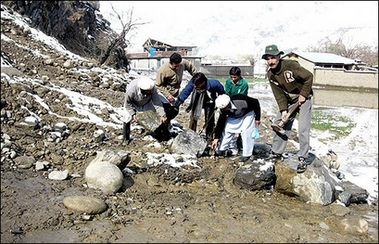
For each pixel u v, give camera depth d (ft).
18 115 21.94
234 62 188.44
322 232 16.12
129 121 22.97
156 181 19.71
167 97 24.25
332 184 20.16
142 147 22.97
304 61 137.39
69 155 20.49
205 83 22.39
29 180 17.56
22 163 18.61
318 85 121.60
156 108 23.62
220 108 20.88
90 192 17.25
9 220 14.43
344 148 37.81
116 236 14.26
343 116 59.57
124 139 23.21
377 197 22.25
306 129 19.88
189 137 22.77
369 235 16.28
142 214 16.29
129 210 16.46
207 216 16.72
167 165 20.51
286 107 20.40
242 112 21.65
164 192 18.97
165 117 23.56
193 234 14.98
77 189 17.39
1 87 23.54
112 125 25.23
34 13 57.98
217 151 22.99
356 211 19.44
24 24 46.42
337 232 16.26
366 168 29.78
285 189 19.84
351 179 26.05
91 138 22.68
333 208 18.49
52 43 44.80
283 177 20.07
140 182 19.24
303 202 19.30
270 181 20.22
